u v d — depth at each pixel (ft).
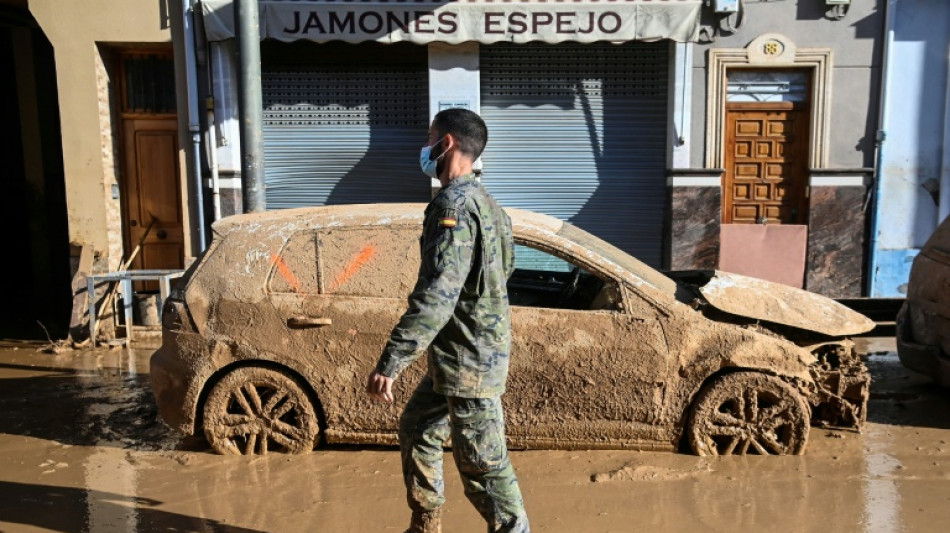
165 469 13.99
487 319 9.78
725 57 27.99
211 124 27.20
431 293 9.16
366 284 14.11
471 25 26.53
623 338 13.87
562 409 14.08
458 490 12.88
